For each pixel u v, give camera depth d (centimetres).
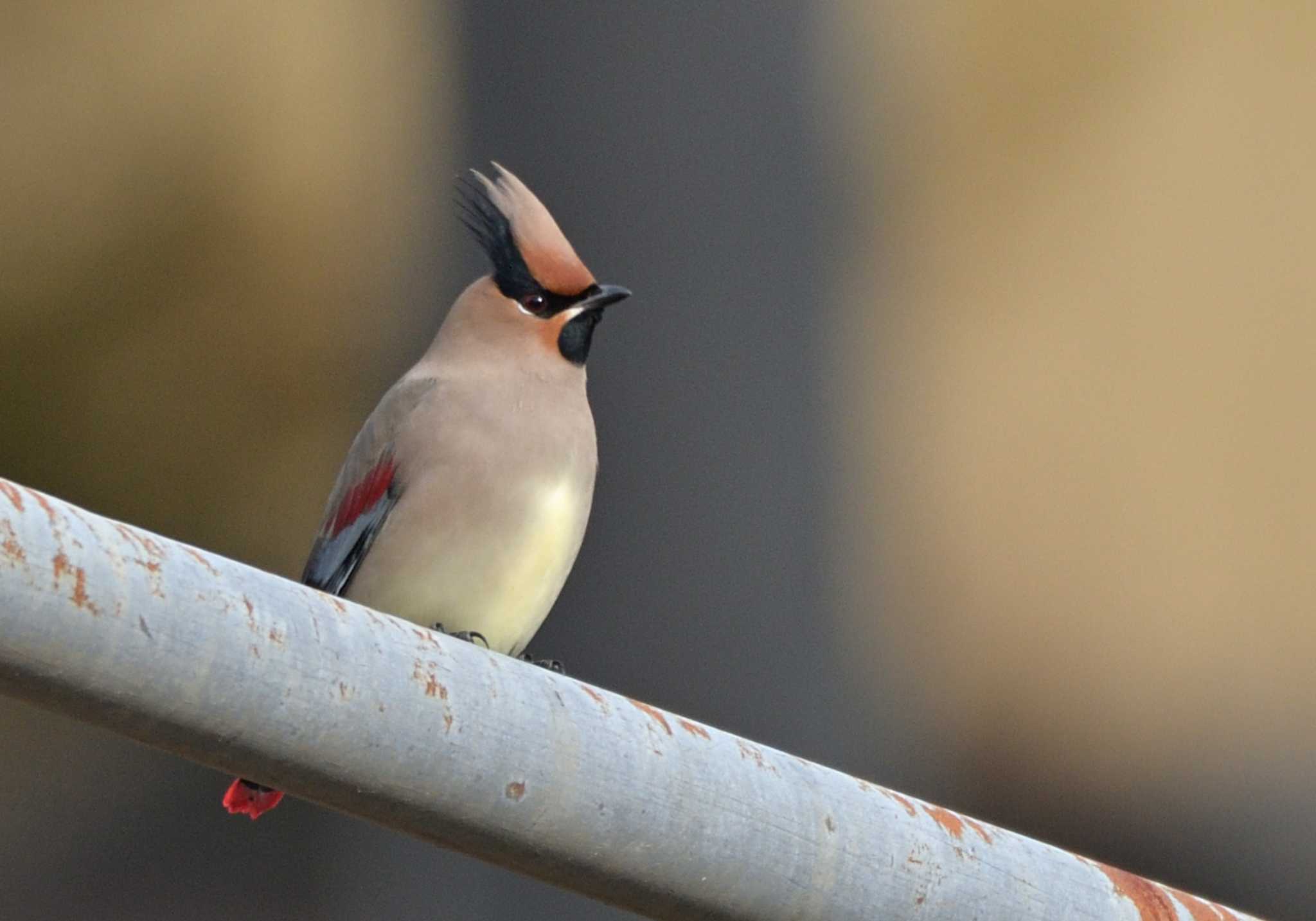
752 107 1201
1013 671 1448
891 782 1280
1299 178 1469
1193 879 1516
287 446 1583
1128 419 1484
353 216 1451
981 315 1433
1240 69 1469
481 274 1330
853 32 1263
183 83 1495
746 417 1194
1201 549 1495
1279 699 1521
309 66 1469
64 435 1608
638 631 1187
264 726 409
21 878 1517
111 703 393
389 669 421
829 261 1216
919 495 1348
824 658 1195
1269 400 1476
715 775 459
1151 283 1480
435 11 1258
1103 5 1440
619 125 1197
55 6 1509
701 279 1196
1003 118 1429
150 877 1531
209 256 1533
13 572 379
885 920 476
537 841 444
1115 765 1515
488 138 1227
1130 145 1471
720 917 466
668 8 1201
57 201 1549
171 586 396
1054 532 1470
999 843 495
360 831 1373
